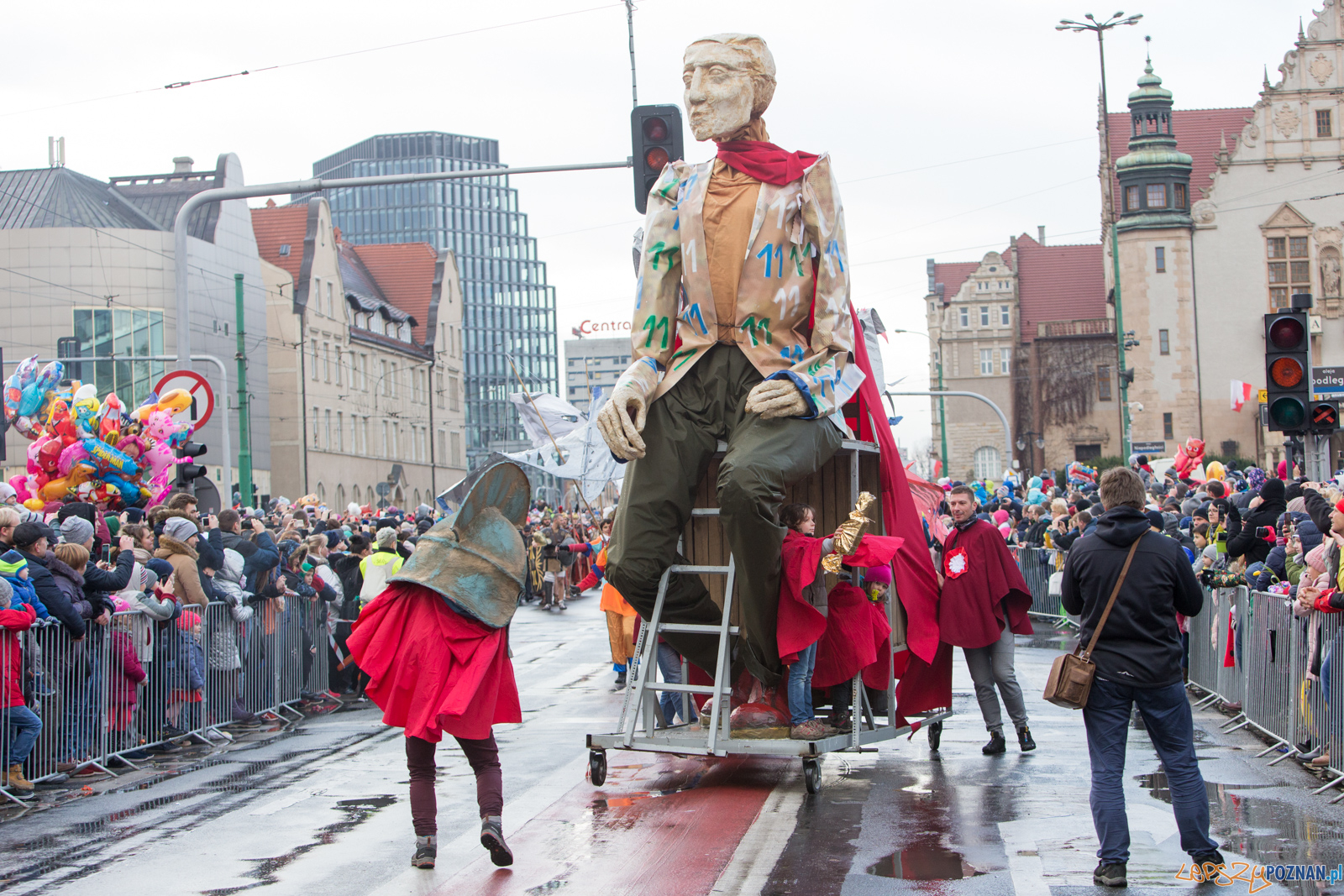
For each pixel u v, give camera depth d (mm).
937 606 8859
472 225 137625
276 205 65562
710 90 7773
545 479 46062
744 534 7320
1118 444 71625
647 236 7934
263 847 6445
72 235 46750
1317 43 61000
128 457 12773
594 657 16766
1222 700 11133
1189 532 14641
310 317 60688
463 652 5887
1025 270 76625
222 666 10641
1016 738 9664
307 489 59156
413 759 6004
